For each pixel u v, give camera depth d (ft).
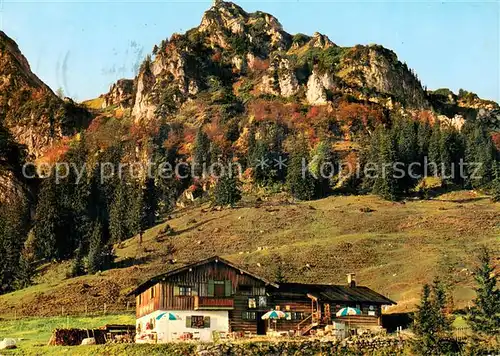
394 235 508.94
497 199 625.41
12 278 507.30
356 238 496.64
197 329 247.70
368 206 615.16
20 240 610.65
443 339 217.15
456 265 402.31
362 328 261.44
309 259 458.91
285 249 485.15
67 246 628.28
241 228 574.97
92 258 511.81
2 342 250.78
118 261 534.37
